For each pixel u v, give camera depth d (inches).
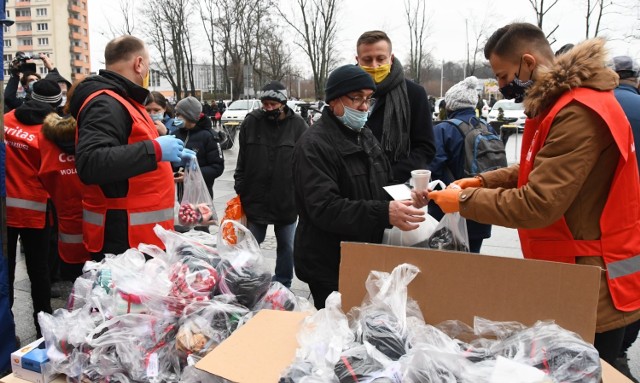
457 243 89.8
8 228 132.3
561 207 65.9
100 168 89.0
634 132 107.4
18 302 167.9
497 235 239.8
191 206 121.7
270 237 245.6
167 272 70.9
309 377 48.2
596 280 52.6
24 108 135.7
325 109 98.1
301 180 92.3
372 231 87.0
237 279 69.7
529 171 73.1
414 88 132.0
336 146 93.9
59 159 125.8
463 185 92.7
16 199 131.6
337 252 96.7
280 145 172.4
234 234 76.7
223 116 939.3
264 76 1569.9
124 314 65.9
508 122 548.7
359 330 55.1
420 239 93.8
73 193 128.5
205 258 72.7
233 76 1523.1
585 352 48.1
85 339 64.2
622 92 114.0
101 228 99.3
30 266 138.6
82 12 3437.5
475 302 57.0
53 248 180.5
